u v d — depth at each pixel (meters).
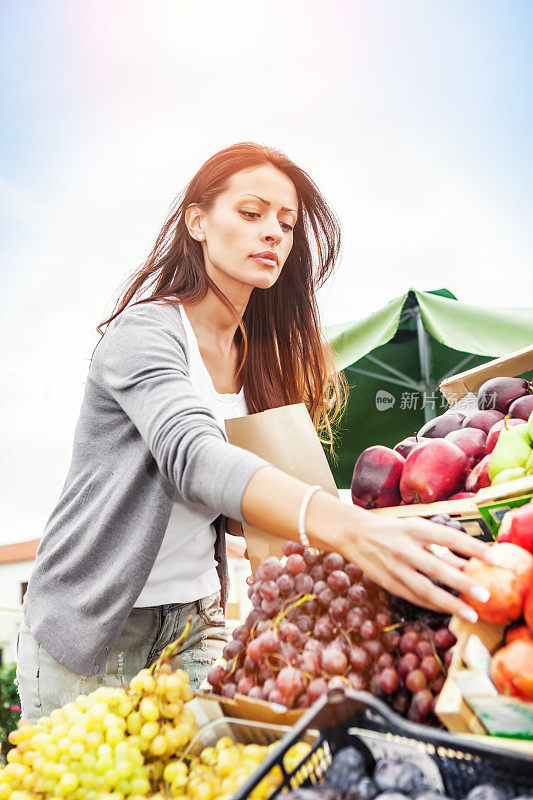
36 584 1.08
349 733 0.60
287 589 0.79
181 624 1.14
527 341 2.52
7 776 0.70
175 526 1.10
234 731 0.70
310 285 1.46
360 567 0.72
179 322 1.14
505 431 0.95
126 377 0.94
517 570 0.66
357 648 0.71
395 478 0.98
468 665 0.63
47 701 1.03
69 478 1.11
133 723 0.70
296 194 1.27
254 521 0.77
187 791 0.66
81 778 0.66
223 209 1.19
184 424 0.83
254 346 1.41
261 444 1.04
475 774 0.54
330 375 1.58
